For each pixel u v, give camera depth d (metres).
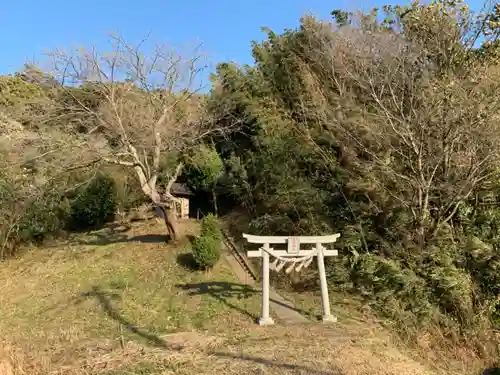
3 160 13.27
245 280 9.99
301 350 6.29
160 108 12.48
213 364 5.79
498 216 8.96
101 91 11.59
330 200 10.67
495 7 9.95
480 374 6.94
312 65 13.45
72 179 14.41
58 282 10.73
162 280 10.06
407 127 8.43
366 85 9.73
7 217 13.38
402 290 8.27
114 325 7.67
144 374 5.50
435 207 9.11
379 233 9.66
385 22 12.63
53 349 6.57
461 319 7.87
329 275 9.25
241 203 13.99
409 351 7.12
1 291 10.58
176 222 12.33
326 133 11.15
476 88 8.66
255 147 13.92
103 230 15.32
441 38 9.92
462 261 8.61
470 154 8.27
